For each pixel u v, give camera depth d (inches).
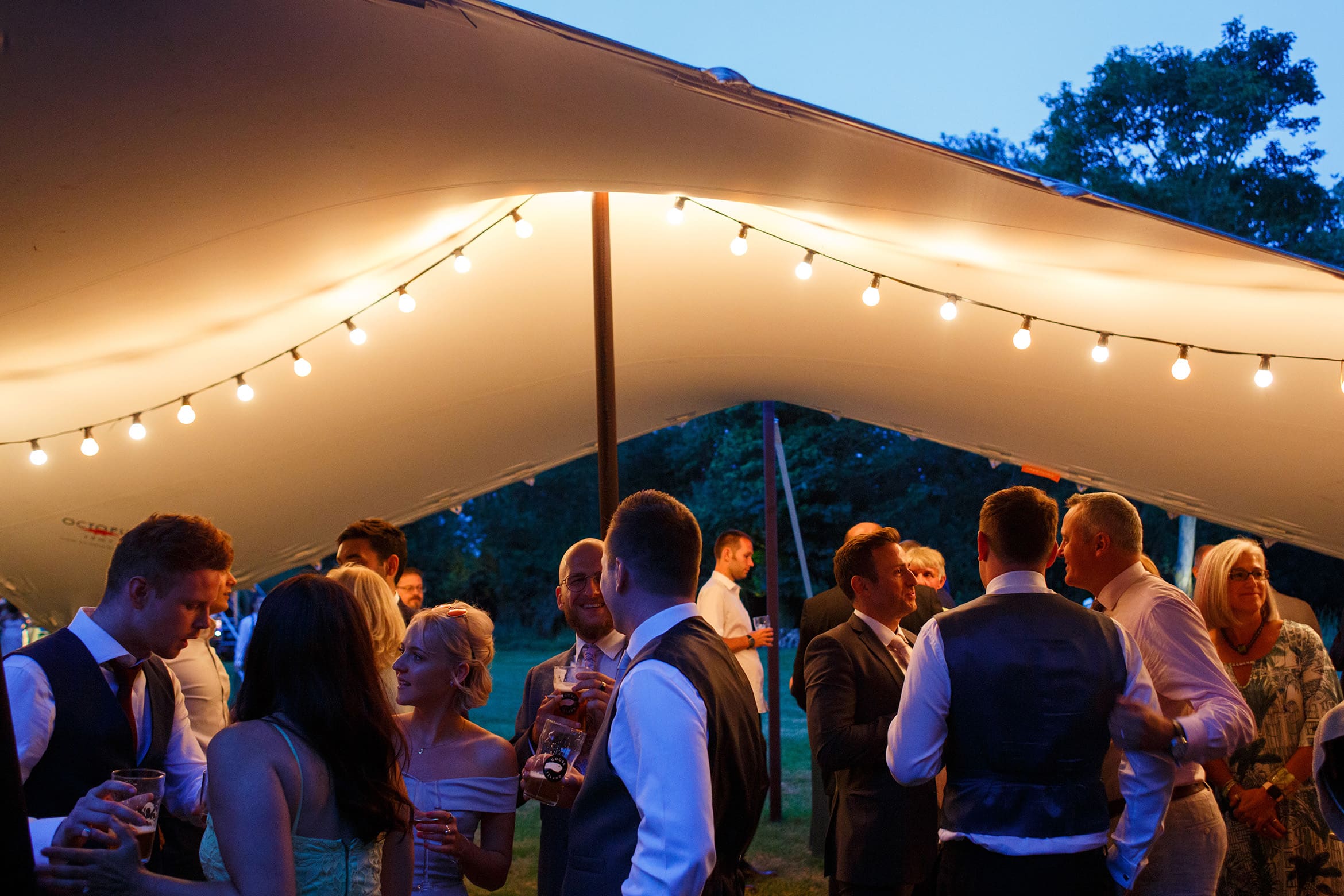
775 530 274.1
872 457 839.7
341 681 68.8
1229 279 124.6
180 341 162.4
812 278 173.9
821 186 112.0
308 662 68.4
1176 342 149.9
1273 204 876.6
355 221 124.0
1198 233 106.3
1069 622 96.2
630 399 240.7
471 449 241.0
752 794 76.3
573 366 211.8
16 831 47.9
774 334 204.4
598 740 76.0
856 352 203.9
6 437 187.9
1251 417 164.4
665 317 194.5
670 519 79.5
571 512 1079.6
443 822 92.9
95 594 246.7
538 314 186.7
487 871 96.6
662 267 175.0
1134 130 917.8
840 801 130.1
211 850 68.6
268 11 73.2
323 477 231.8
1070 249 125.5
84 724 88.5
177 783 99.4
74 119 83.6
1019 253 132.7
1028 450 226.8
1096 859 93.4
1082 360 170.4
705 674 72.9
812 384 237.8
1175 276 128.6
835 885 130.2
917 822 127.1
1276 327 136.3
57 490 209.6
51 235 105.2
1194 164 892.6
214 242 118.8
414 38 77.7
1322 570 732.7
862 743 123.3
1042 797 92.7
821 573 818.8
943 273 153.2
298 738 66.7
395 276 160.2
